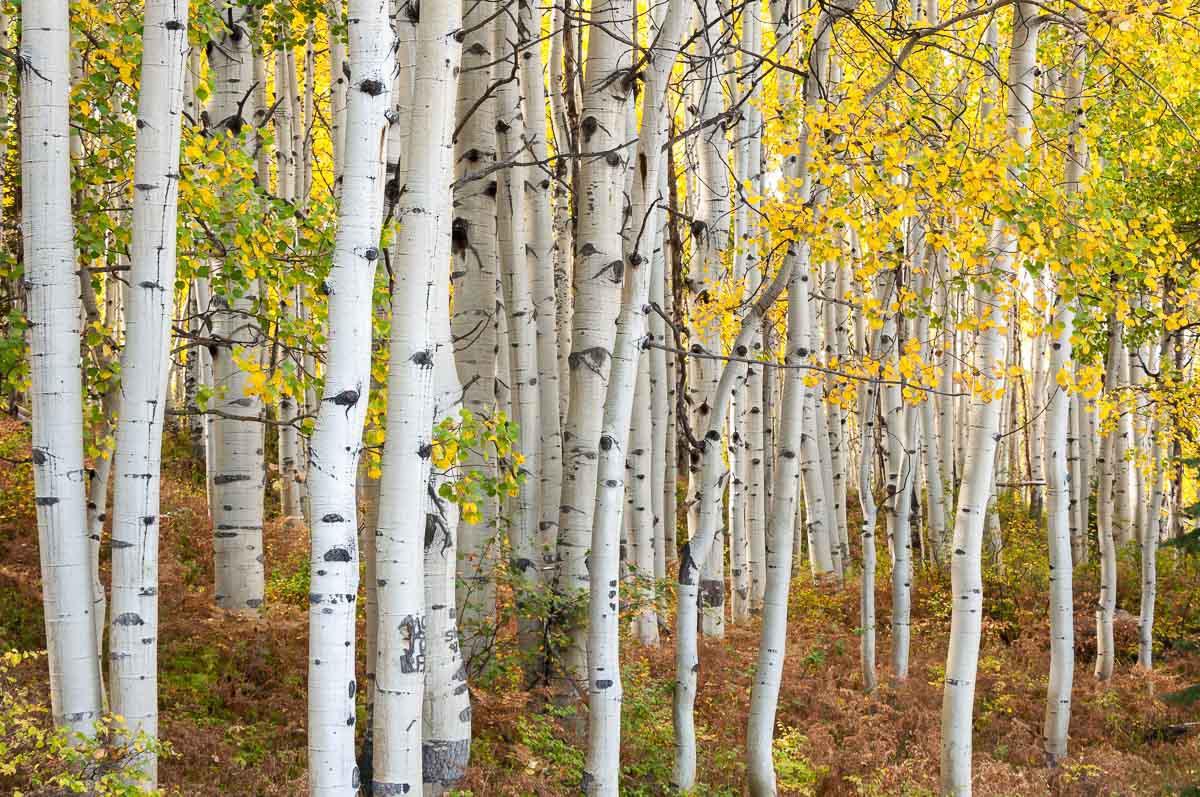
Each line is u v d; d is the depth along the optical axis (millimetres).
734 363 8398
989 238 8766
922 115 8469
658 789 8438
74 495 5598
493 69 9898
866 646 13453
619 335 7074
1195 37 8312
